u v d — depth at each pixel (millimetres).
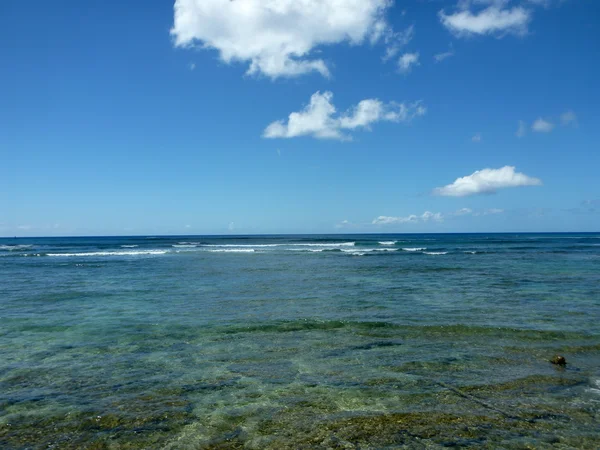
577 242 83938
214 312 14375
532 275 25453
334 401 6801
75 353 9633
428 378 7836
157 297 17734
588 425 5906
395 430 5793
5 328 12078
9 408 6617
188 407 6625
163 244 86062
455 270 28859
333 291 19297
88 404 6766
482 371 8219
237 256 46188
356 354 9438
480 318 13109
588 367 8453
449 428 5836
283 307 15273
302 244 82938
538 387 7348
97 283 22609
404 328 11836
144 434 5770
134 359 9156
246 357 9266
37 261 38906
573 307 14938
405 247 65875
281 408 6559
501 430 5766
